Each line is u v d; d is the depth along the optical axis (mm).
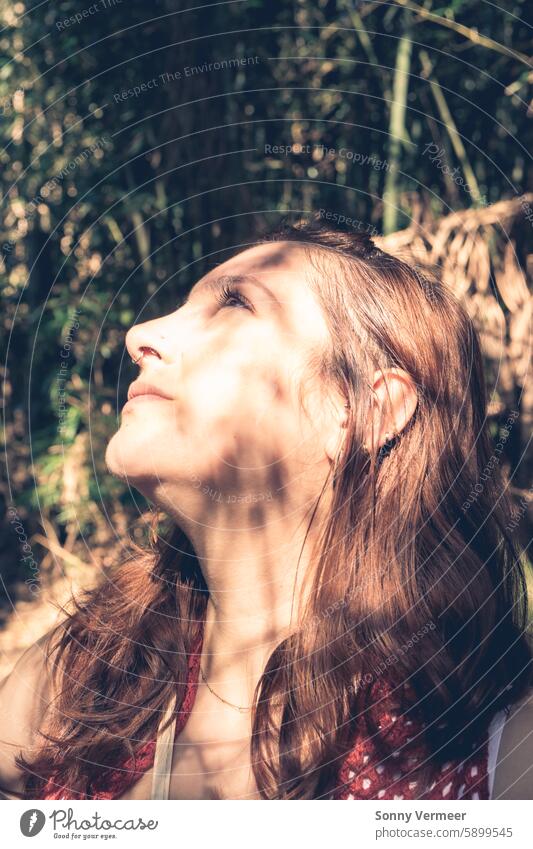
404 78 2049
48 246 2566
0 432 2645
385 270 781
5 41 2512
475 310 1797
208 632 751
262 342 690
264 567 710
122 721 739
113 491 2375
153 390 699
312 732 668
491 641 741
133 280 2383
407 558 719
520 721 681
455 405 782
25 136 2527
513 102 2053
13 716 809
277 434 687
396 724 676
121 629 789
